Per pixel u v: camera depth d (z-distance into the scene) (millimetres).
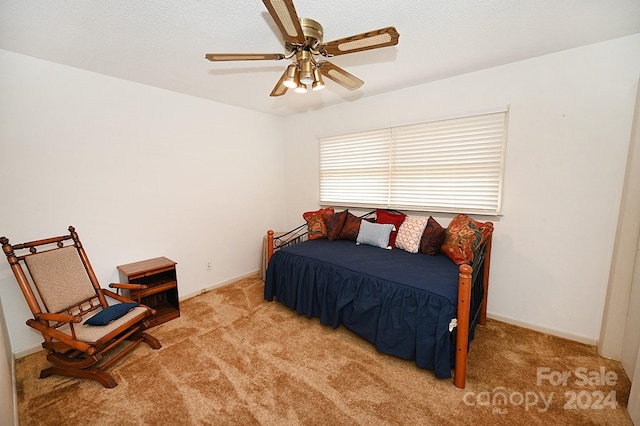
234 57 1547
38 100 2098
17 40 1809
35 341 2193
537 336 2297
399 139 3014
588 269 2139
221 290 3336
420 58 2193
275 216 4148
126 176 2598
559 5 1521
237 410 1603
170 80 2568
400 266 2260
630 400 1526
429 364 1807
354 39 1373
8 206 2027
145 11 1526
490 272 2568
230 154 3471
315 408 1612
